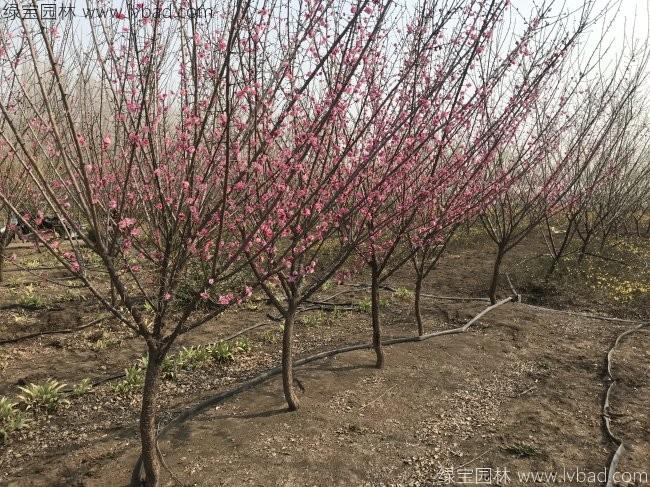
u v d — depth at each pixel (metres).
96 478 3.51
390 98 3.19
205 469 3.54
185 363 5.51
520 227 12.64
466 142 4.56
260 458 3.67
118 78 2.71
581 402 4.53
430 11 3.52
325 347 5.99
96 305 7.51
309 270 3.38
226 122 2.47
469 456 3.73
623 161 8.68
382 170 3.97
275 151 3.55
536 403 4.52
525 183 8.08
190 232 2.73
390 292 8.27
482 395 4.66
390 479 3.47
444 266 9.92
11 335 6.47
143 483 3.41
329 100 3.00
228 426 4.12
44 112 4.57
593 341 6.02
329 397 4.58
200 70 2.99
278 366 5.31
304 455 3.70
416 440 3.93
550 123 5.45
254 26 2.73
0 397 4.83
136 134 2.46
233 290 7.34
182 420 4.29
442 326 6.59
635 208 11.34
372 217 3.84
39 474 3.60
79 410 4.64
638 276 8.62
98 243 2.53
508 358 5.49
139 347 6.11
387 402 4.50
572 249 10.60
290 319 4.20
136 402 4.77
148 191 2.86
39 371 5.46
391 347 5.78
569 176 8.55
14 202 5.69
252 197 3.29
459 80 3.41
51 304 7.60
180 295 6.88
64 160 2.28
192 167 2.62
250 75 2.94
